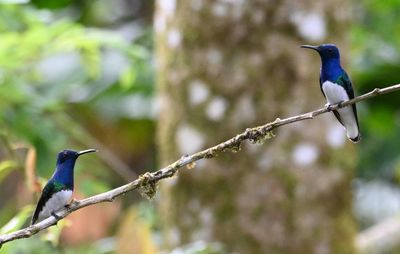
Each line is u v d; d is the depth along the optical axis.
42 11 16.69
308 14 11.40
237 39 11.31
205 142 11.41
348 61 11.87
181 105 11.57
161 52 12.02
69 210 7.09
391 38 19.39
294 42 11.34
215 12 11.36
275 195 11.23
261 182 11.23
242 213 11.23
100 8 20.55
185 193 11.41
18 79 13.34
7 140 10.79
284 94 11.30
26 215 9.12
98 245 13.89
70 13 20.16
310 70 11.37
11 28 14.27
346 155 11.54
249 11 11.29
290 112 11.27
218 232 11.29
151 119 17.45
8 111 13.13
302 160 11.27
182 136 11.56
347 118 8.55
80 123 17.44
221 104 11.36
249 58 11.31
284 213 11.24
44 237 9.38
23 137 12.97
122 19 20.55
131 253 9.85
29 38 13.20
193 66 11.48
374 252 14.71
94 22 20.33
